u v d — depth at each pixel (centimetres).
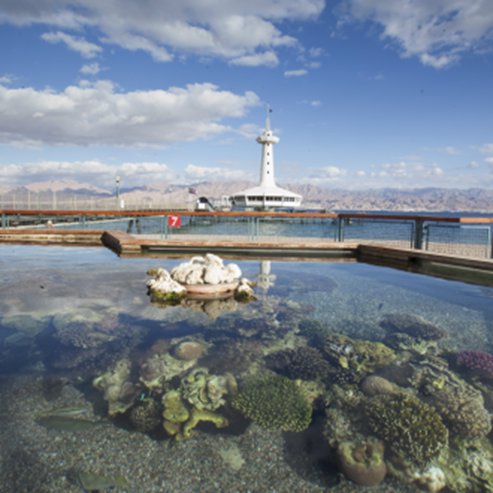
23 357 309
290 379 284
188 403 247
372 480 184
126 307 456
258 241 999
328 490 176
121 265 751
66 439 207
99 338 352
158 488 173
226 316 429
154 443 207
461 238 809
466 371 302
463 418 237
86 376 279
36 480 175
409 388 274
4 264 762
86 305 460
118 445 204
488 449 209
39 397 250
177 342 347
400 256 798
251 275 688
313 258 918
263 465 192
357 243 952
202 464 191
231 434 217
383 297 532
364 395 263
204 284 532
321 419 234
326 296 534
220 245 959
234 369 297
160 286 511
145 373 286
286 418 234
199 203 4084
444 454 204
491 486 182
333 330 392
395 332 389
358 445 210
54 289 539
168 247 956
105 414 232
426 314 452
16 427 217
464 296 539
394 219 894
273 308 468
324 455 201
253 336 368
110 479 178
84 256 886
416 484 182
